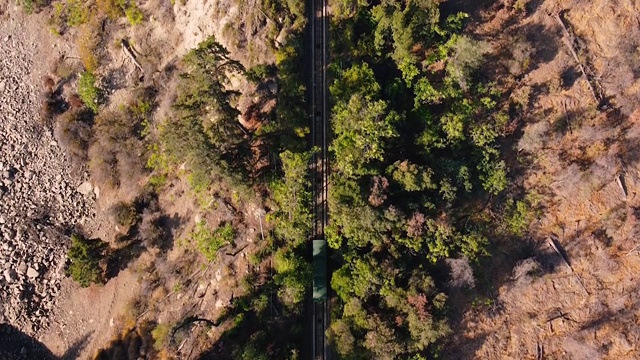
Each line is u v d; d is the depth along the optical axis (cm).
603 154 5291
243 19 5297
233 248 5141
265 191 5103
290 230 4831
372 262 4497
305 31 5366
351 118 4653
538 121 5338
